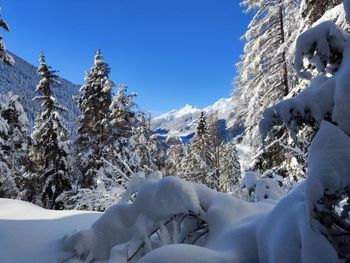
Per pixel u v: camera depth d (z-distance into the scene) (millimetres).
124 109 23312
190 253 3084
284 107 2877
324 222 2312
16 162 22641
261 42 15430
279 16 15312
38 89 24859
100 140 23016
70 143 25469
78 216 6891
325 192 2195
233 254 3312
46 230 5914
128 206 5121
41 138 24031
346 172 2203
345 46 2762
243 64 16031
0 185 18953
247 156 15469
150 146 23984
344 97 2449
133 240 4680
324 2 9234
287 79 14500
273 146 11945
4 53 16609
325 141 2328
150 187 4988
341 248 2473
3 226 5832
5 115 20547
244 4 15844
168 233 4570
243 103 16328
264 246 3117
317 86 2855
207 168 29641
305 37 2887
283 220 2938
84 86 24797
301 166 8703
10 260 4965
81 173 23016
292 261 2598
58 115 24234
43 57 25000
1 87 21016
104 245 5012
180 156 35688
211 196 4703
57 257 5039
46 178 23766
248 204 4660
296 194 3174
